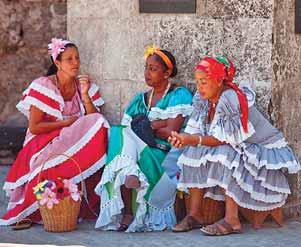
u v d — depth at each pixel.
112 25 12.01
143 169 11.01
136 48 11.89
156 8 11.71
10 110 15.98
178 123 11.32
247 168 10.71
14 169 11.52
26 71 16.00
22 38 15.96
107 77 12.11
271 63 11.22
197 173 10.84
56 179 11.02
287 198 11.59
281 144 11.01
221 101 10.65
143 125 11.30
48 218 10.91
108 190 10.95
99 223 10.98
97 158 11.34
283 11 11.35
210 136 10.62
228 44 11.38
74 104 11.69
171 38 11.67
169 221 11.07
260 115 10.98
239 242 10.45
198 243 10.41
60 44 11.45
